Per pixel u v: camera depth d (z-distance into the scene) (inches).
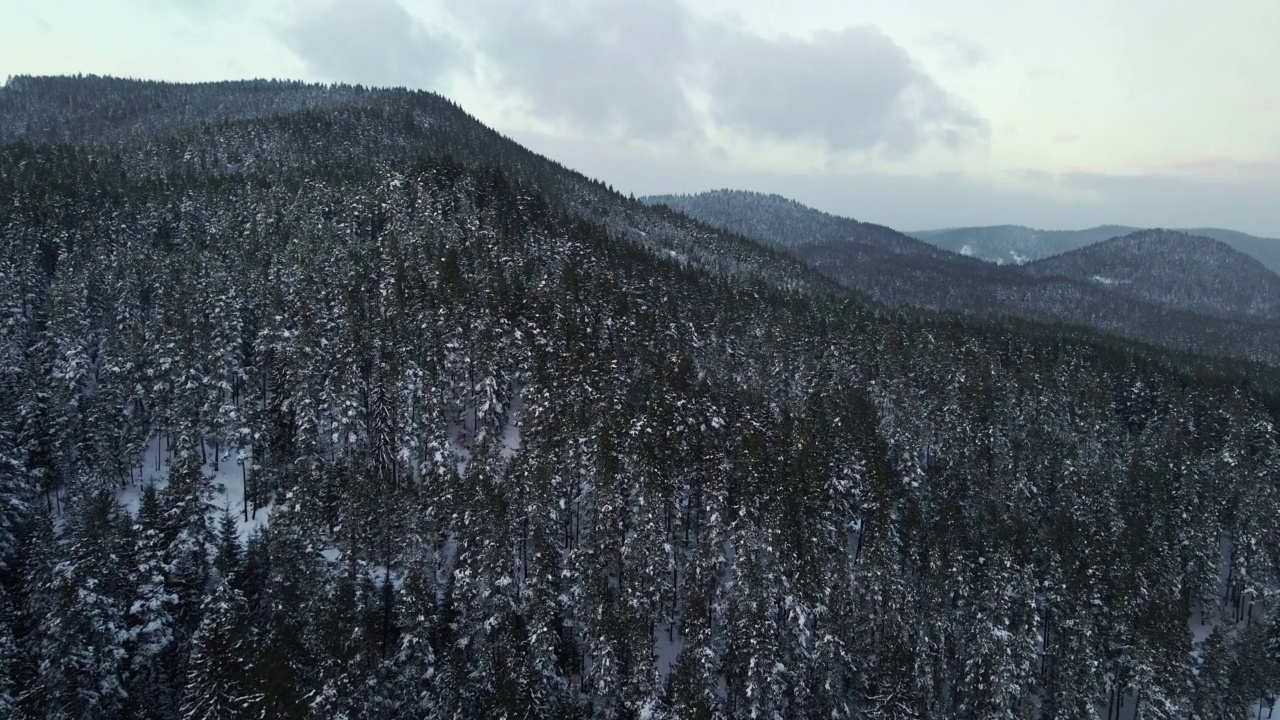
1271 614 2807.6
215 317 3262.8
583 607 2271.2
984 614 2485.2
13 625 2062.0
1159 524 3129.9
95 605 1868.8
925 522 2903.5
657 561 2322.8
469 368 3358.8
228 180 5595.5
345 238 4507.9
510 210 5526.6
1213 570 2994.6
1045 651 2586.1
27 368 3009.4
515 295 3796.8
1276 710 2655.0
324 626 2032.5
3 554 2287.2
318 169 6161.4
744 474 2743.6
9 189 4685.0
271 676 1754.4
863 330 5142.7
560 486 2733.8
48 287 3782.0
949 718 2298.2
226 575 2124.8
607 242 5649.6
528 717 1934.1
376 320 3415.4
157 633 2006.6
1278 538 3189.0
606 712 2089.1
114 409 2854.3
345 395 2925.7
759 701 2059.5
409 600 2166.6
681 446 2942.9
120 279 3777.1
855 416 3405.5
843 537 2797.7
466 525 2448.3
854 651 2368.4
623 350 3649.1
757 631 2106.3
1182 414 4138.8
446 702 2010.3
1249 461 3698.3
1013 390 4229.8
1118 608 2554.1
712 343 4288.9
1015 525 2881.4
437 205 5073.8
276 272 3934.5
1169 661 2349.9
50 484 2817.4
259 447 2896.2
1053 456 3548.2
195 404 2923.2
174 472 2613.2
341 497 2593.5
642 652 2059.5
